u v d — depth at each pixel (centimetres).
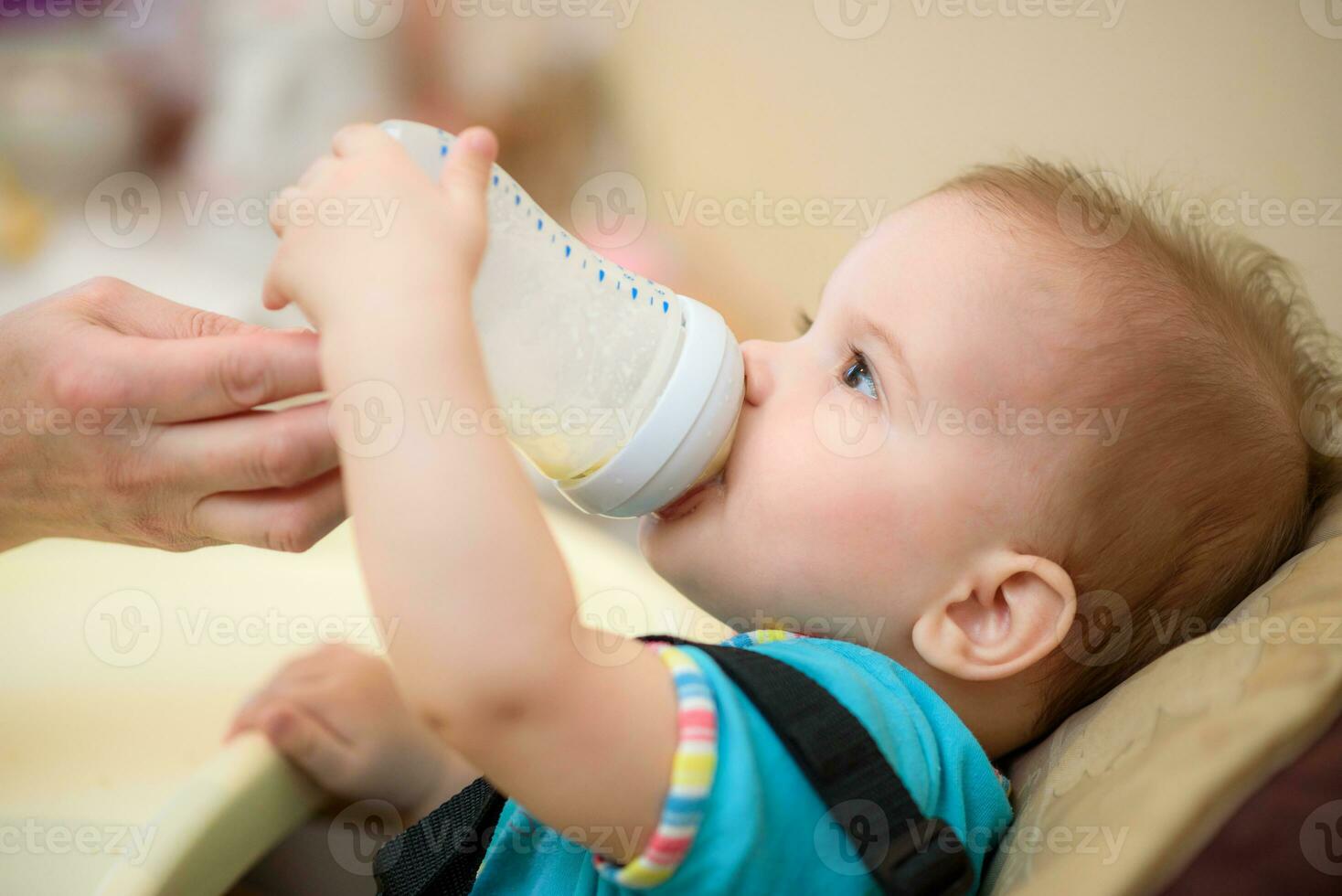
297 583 103
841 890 59
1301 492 83
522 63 174
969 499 77
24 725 81
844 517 77
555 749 55
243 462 67
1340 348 108
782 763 59
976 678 76
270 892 82
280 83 172
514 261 68
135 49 174
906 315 80
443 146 66
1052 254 81
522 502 56
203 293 168
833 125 165
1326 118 139
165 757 79
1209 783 56
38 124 171
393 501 54
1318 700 58
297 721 74
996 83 156
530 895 72
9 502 77
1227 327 84
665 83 171
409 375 55
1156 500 79
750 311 170
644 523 85
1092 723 72
